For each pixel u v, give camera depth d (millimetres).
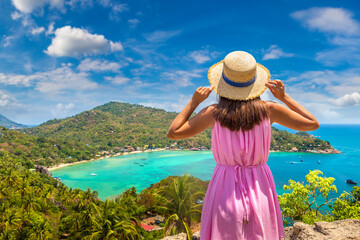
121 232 22766
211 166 144000
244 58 1451
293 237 2764
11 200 48438
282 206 17156
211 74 1604
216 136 1521
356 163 149250
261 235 1420
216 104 1570
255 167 1535
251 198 1451
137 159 180000
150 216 37188
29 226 37938
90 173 130125
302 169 130875
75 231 26562
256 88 1496
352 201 13984
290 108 1561
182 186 22188
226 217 1448
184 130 1554
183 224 20906
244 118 1424
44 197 53375
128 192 47469
